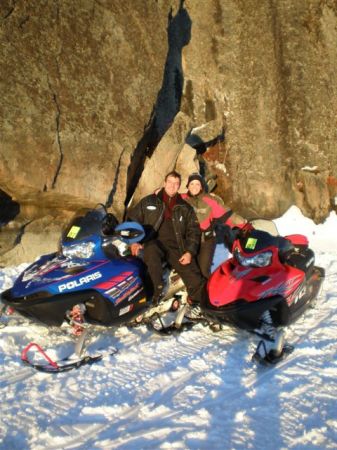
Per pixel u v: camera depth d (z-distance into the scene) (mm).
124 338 4320
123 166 8453
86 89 8078
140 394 3332
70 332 4309
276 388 3387
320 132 11648
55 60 7750
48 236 7930
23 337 4238
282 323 4180
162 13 9508
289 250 4445
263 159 11438
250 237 4297
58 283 3861
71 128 7812
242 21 11672
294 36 11547
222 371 3666
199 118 11547
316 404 3166
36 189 7438
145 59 8922
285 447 2701
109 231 4293
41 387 3391
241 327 4047
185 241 4672
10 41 7297
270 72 11570
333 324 4656
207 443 2725
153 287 4465
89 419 3014
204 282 4656
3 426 2908
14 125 7191
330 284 6055
